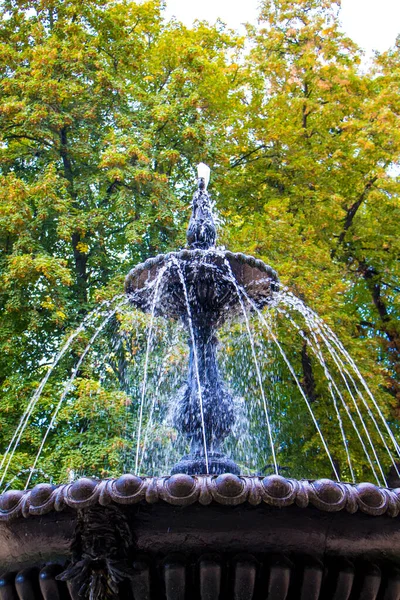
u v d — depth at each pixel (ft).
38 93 50.80
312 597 11.32
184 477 10.94
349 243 59.93
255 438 45.34
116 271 51.24
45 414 44.98
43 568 11.85
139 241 47.75
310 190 56.49
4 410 42.16
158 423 41.37
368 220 58.80
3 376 46.91
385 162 56.95
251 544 11.25
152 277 20.94
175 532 11.20
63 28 53.26
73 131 53.31
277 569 11.12
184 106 53.01
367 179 57.06
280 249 48.11
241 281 21.24
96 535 11.08
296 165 56.70
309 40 59.11
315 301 44.75
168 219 49.55
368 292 60.80
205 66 55.16
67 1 54.24
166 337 37.99
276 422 45.73
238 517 11.13
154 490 10.93
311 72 58.70
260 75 60.85
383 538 11.48
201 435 19.10
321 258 48.19
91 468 40.24
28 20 55.42
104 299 46.26
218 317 21.30
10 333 45.01
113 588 10.94
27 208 46.55
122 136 50.01
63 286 47.16
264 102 61.82
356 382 45.39
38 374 46.11
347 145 57.82
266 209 50.34
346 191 58.70
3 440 42.32
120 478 11.07
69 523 11.48
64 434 42.80
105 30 56.24
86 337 45.29
